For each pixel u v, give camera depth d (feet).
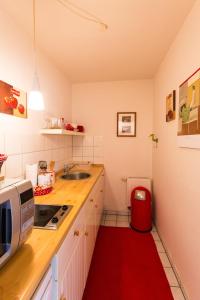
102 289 5.55
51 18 5.04
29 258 2.60
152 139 9.83
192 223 4.72
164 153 7.55
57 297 3.03
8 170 4.92
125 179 10.64
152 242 7.99
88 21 5.18
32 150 6.15
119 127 10.50
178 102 5.68
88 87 10.64
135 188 9.39
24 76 5.61
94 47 6.64
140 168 10.50
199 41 4.25
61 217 3.80
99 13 4.85
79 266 4.58
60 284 3.17
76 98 10.75
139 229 8.85
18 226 2.46
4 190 2.30
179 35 5.62
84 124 10.77
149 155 10.37
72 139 10.85
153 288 5.57
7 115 4.86
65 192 5.58
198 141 4.27
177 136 5.78
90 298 5.26
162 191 7.91
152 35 5.88
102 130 10.67
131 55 7.29
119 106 10.46
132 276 6.05
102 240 8.14
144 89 10.23
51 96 7.74
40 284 2.52
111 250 7.43
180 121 5.44
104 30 5.60
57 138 8.46
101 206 9.46
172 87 6.36
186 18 5.02
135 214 8.99
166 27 5.46
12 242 2.37
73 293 4.00
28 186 2.78
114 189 10.78
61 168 9.01
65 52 7.00
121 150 10.59
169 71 6.73
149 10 4.75
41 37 5.98
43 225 3.49
